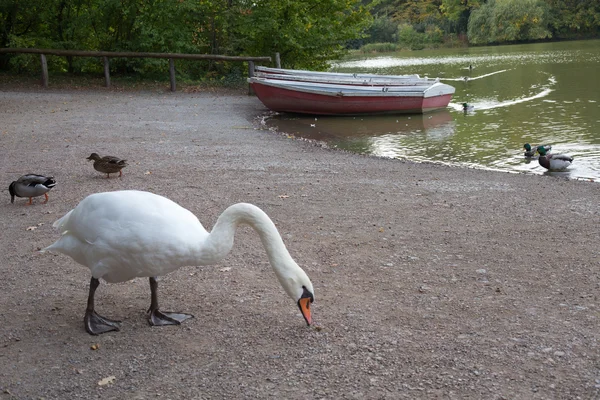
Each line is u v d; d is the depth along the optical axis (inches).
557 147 392.8
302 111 574.9
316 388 115.5
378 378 118.1
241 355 128.5
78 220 133.4
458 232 211.6
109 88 703.7
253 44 751.1
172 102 618.8
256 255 190.5
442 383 115.7
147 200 133.4
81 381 120.0
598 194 265.6
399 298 156.1
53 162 339.9
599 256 184.4
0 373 123.2
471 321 141.8
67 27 779.4
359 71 1205.1
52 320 146.6
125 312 150.7
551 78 861.2
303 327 140.3
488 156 374.9
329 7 748.0
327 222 224.8
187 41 754.8
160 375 121.5
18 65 745.6
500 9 2279.8
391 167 333.7
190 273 176.1
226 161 343.6
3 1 711.7
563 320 141.2
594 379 115.5
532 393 111.7
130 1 738.2
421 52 2117.4
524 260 183.0
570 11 2262.6
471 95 709.3
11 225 226.7
